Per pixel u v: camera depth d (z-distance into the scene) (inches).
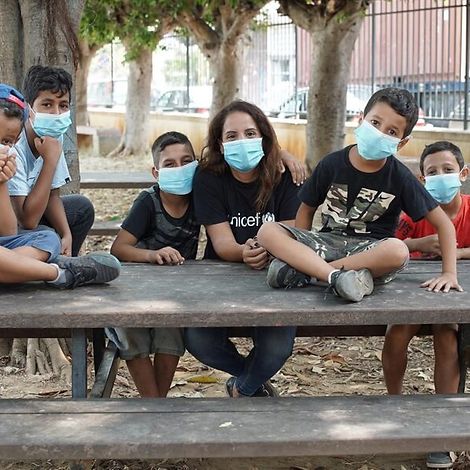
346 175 147.9
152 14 615.8
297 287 140.5
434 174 163.0
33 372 190.9
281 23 703.7
